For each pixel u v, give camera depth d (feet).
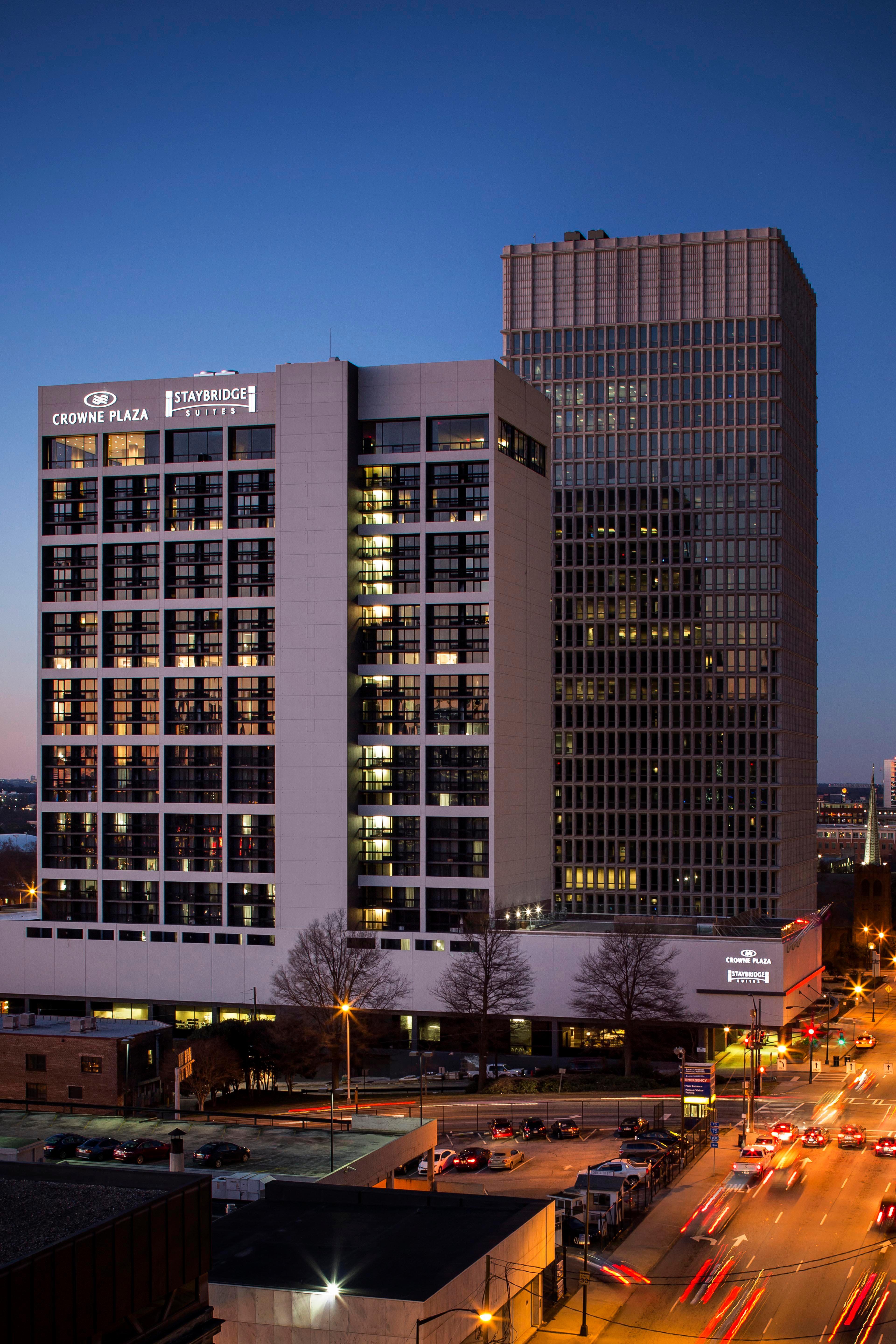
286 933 522.88
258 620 540.52
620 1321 209.56
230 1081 413.59
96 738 555.69
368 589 537.65
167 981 536.01
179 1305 128.47
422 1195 220.23
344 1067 460.55
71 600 568.41
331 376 531.09
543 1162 312.71
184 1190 128.77
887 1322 205.46
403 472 540.52
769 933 493.77
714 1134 333.62
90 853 555.28
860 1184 290.97
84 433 566.77
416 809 522.88
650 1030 487.20
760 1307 213.66
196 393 553.23
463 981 457.27
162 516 554.05
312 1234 201.57
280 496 534.37
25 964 556.51
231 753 538.88
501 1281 193.77
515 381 554.46
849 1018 572.92
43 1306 109.40
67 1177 142.82
